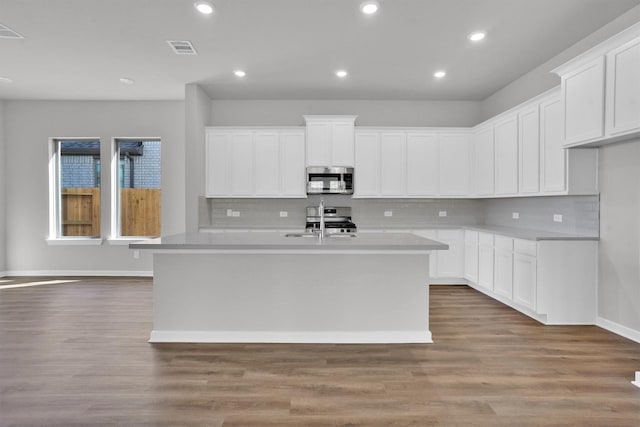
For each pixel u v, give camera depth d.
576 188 3.61
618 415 2.09
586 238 3.63
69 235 6.30
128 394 2.29
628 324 3.29
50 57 4.27
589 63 3.18
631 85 2.79
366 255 3.17
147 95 5.78
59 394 2.29
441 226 5.49
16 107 6.09
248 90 5.47
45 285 5.43
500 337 3.30
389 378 2.51
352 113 5.99
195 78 4.97
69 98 5.94
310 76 4.88
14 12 3.25
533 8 3.20
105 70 4.69
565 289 3.65
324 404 2.19
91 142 6.27
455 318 3.86
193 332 3.18
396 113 6.02
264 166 5.62
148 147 6.25
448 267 5.46
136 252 3.02
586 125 3.23
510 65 4.52
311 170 5.56
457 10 3.22
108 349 3.00
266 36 3.72
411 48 4.01
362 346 3.09
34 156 6.13
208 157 5.61
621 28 3.35
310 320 3.18
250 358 2.83
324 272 3.17
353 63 4.43
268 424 1.99
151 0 3.07
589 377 2.53
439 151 5.65
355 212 6.01
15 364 2.72
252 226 5.51
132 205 6.27
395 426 1.98
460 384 2.43
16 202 6.14
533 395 2.29
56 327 3.54
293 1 3.08
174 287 3.18
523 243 3.88
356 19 3.38
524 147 4.29
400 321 3.19
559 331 3.46
